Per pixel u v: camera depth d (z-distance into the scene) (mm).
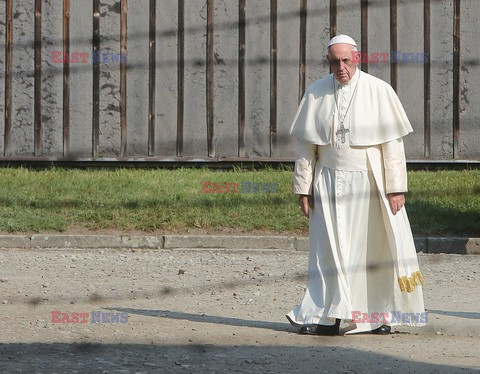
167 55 69875
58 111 70438
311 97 32375
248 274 44688
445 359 27562
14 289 39750
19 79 70312
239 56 69750
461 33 69812
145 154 70375
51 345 29000
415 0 69500
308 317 31188
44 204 57094
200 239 52656
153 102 70125
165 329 31891
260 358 27547
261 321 33719
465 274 45219
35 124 70500
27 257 49469
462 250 51938
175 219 55031
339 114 31734
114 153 70375
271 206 56906
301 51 69688
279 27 69625
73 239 52812
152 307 36188
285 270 45875
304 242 52531
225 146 70188
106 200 57688
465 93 70188
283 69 69812
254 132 70188
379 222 31547
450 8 69750
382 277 31547
